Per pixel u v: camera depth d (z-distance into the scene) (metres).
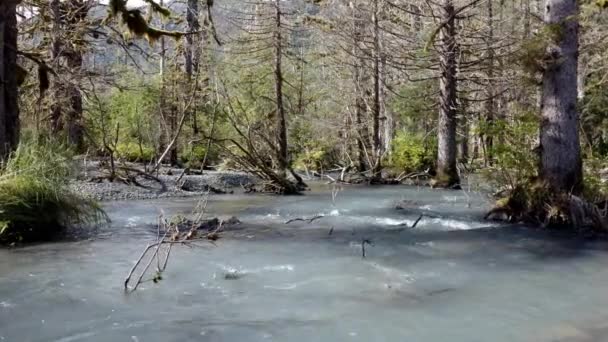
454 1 16.02
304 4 22.89
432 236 8.38
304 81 30.70
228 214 11.09
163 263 6.49
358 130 23.77
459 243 7.80
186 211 11.34
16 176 7.82
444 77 16.69
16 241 7.67
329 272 6.09
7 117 8.93
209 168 22.28
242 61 25.80
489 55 16.41
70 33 15.88
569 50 9.09
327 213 11.27
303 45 26.92
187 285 5.54
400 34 18.64
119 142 22.28
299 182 17.34
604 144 17.80
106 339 4.06
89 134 18.02
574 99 9.17
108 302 4.96
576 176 9.14
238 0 22.34
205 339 4.08
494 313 4.68
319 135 26.97
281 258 6.81
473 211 11.34
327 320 4.50
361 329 4.30
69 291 5.30
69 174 8.73
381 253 7.13
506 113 16.86
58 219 8.34
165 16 12.02
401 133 26.11
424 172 19.41
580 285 5.59
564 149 9.12
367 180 19.97
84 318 4.52
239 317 4.57
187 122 22.53
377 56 18.97
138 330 4.25
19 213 7.75
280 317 4.57
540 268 6.33
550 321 4.48
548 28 8.95
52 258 6.72
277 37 21.94
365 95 23.58
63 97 16.03
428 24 17.97
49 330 4.25
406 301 5.02
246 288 5.44
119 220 9.85
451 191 15.83
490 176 10.56
